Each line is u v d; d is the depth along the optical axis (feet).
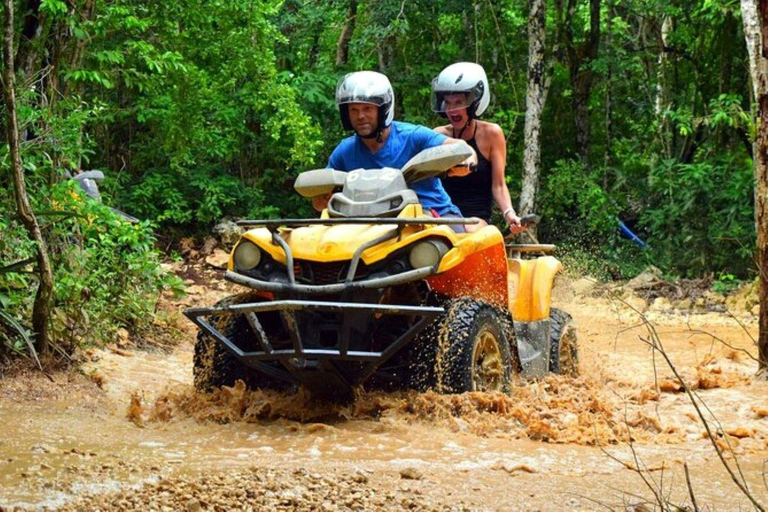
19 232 24.25
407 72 71.87
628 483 15.66
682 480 15.92
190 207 61.16
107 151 59.00
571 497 14.71
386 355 19.27
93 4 32.71
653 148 73.31
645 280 58.75
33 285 25.13
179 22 47.70
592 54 73.36
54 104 28.58
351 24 72.23
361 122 22.30
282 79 58.39
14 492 14.26
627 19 81.05
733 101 62.80
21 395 21.36
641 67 78.38
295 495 14.30
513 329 22.89
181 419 20.16
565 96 75.61
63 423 19.44
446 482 15.39
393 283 19.31
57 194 25.73
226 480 14.98
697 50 73.36
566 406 21.18
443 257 19.72
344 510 13.73
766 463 17.28
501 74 75.20
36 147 25.61
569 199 68.64
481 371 20.99
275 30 53.88
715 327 44.83
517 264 24.81
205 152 61.11
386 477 15.57
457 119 25.71
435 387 20.01
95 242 28.66
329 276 20.16
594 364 30.07
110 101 55.77
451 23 75.15
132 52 39.70
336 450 17.52
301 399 20.67
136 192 56.75
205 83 50.65
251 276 20.66
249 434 18.85
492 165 25.86
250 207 62.85
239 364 21.31
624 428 19.80
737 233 60.13
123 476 15.34
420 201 22.41
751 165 62.69
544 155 76.69
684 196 62.80
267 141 65.41
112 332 28.78
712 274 60.08
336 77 67.51
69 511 13.43
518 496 14.73
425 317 18.94
